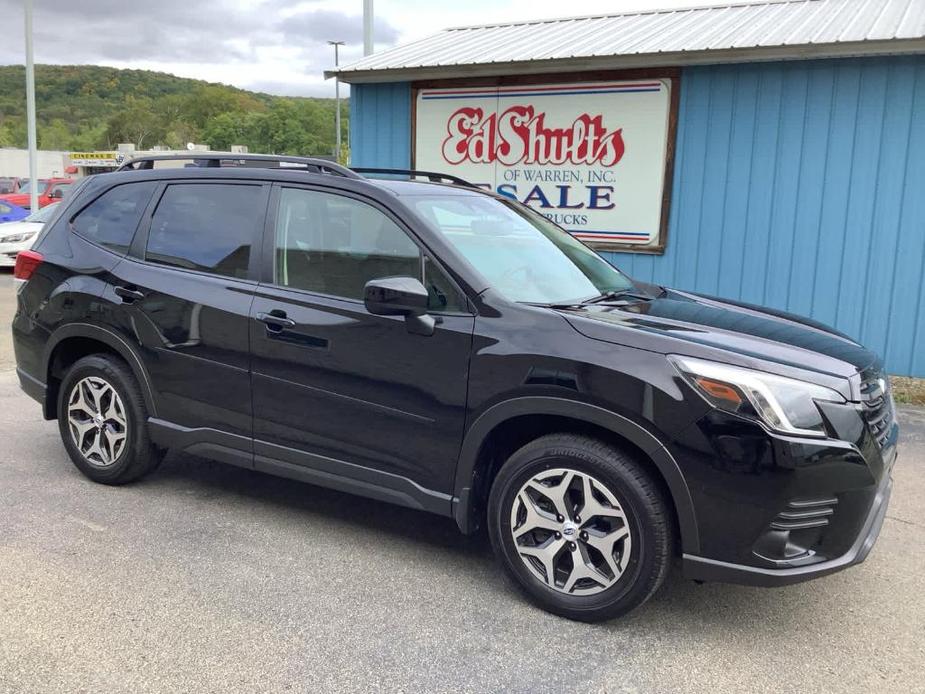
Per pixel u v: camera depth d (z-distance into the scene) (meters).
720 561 2.95
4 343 8.70
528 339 3.20
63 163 50.53
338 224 3.73
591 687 2.78
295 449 3.79
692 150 8.01
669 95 8.01
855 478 2.91
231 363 3.89
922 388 7.11
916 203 7.16
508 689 2.76
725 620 3.27
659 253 8.30
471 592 3.44
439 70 8.90
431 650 2.98
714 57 7.53
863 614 3.35
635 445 3.07
